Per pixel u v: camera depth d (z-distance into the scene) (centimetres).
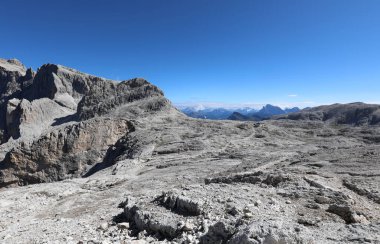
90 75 19425
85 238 1289
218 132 6619
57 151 7244
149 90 10875
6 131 12950
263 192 1501
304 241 792
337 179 1867
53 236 1410
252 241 773
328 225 1068
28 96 19312
